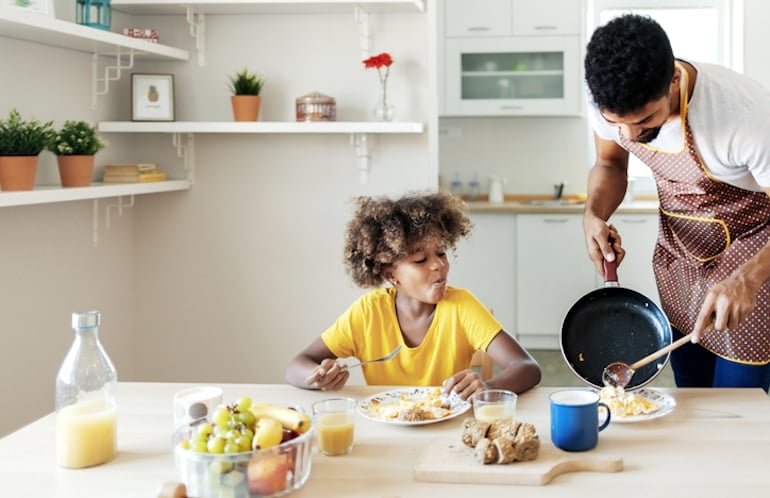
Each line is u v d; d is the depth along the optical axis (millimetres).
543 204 4992
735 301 1538
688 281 2002
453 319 1825
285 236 3111
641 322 1719
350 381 3148
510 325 4914
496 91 4980
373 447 1355
